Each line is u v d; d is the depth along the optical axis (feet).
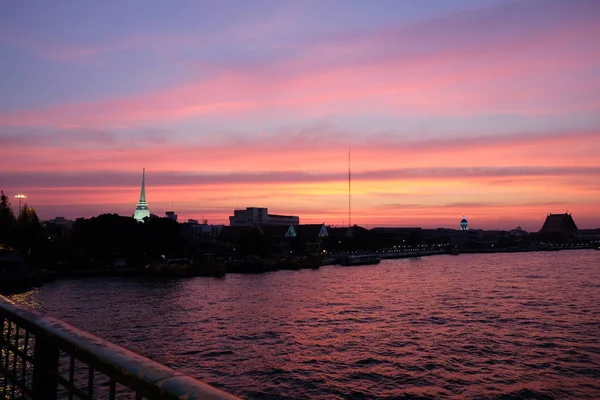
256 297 241.35
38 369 10.80
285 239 582.76
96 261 385.91
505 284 316.81
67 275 345.10
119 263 388.16
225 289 281.74
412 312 191.11
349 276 392.88
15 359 12.25
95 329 153.99
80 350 8.59
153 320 170.09
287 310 195.72
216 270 378.94
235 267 428.15
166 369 6.98
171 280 340.39
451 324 163.94
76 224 413.80
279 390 93.97
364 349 126.82
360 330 153.17
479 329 154.30
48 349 10.74
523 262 642.63
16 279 273.75
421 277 382.83
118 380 7.38
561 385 96.37
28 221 346.95
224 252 512.22
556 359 115.75
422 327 158.40
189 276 368.48
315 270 469.16
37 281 287.07
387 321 170.09
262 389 94.58
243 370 107.55
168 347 129.49
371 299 234.79
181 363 113.50
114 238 390.01
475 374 103.81
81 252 369.71
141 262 407.23
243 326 159.33
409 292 267.59
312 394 91.45
